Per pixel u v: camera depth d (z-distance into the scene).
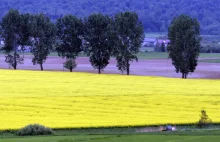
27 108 145.62
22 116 136.12
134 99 160.12
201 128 127.88
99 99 159.25
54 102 154.00
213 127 129.50
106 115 139.00
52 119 133.25
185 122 131.38
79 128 124.44
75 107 148.00
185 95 168.38
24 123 127.56
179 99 161.50
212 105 153.75
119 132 120.44
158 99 160.88
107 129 125.19
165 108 148.62
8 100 155.50
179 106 151.75
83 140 107.69
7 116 135.75
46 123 128.25
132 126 127.31
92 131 122.50
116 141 106.75
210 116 139.38
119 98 161.38
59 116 137.00
